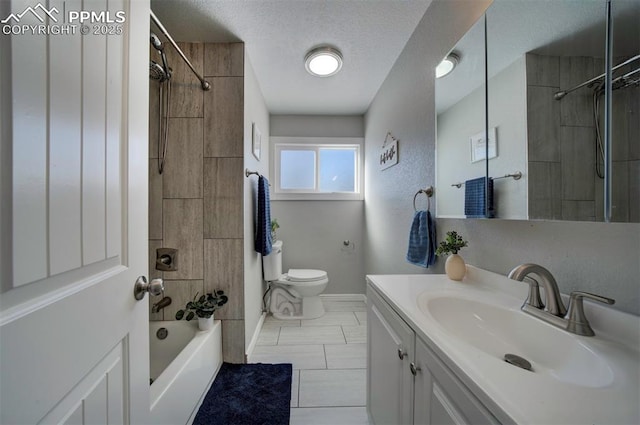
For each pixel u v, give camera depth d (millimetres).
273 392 1395
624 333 571
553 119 727
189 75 1631
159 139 1623
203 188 1641
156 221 1636
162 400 976
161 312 1644
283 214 2863
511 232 901
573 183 671
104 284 571
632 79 559
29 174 400
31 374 397
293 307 2439
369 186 2656
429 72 1386
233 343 1659
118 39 637
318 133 2873
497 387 446
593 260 650
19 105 385
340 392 1412
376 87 2268
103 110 579
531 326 705
